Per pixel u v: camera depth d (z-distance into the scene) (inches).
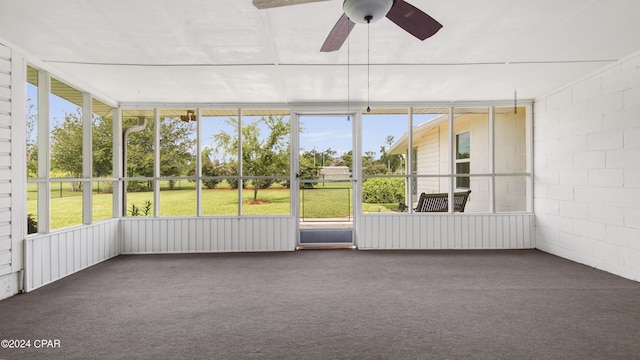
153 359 87.3
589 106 175.0
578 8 106.2
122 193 218.4
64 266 161.0
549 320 109.8
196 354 89.7
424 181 228.8
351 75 168.9
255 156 227.0
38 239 145.0
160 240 213.6
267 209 224.5
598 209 170.6
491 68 160.2
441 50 138.8
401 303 125.3
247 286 146.1
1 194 129.0
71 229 166.6
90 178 184.5
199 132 223.1
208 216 217.3
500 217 221.0
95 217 199.5
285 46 133.5
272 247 217.2
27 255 139.0
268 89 191.9
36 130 152.8
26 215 140.2
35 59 144.1
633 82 150.0
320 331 102.7
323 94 203.3
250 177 224.5
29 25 115.1
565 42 132.3
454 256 200.2
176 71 161.2
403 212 224.1
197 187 222.4
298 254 207.2
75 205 179.9
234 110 225.5
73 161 179.2
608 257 165.3
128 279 156.8
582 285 145.1
